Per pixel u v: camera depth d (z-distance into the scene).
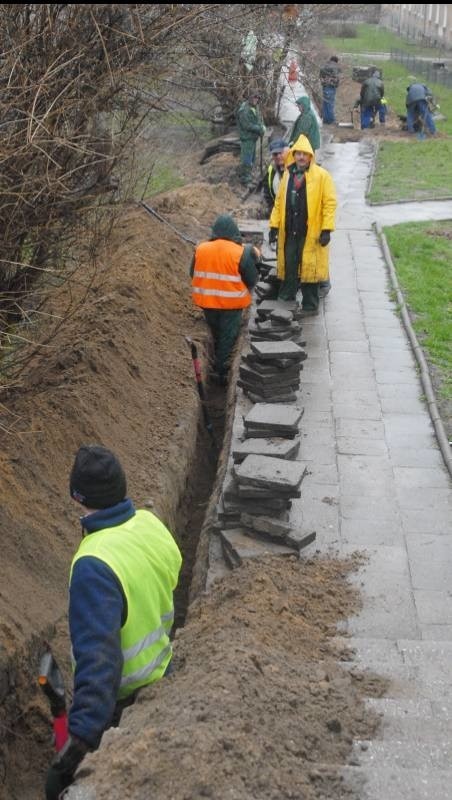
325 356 10.88
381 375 10.38
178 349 10.89
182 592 7.59
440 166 22.52
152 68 6.65
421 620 6.28
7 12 5.90
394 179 20.94
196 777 3.52
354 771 3.83
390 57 44.09
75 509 7.31
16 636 5.64
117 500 4.26
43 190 5.99
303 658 5.41
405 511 7.68
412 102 26.72
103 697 3.88
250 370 9.47
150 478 8.24
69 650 6.10
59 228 6.67
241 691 4.30
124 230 12.41
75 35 6.12
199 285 10.98
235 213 16.88
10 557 6.29
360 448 8.72
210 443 9.98
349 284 13.48
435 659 5.51
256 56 11.48
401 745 4.25
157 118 8.95
